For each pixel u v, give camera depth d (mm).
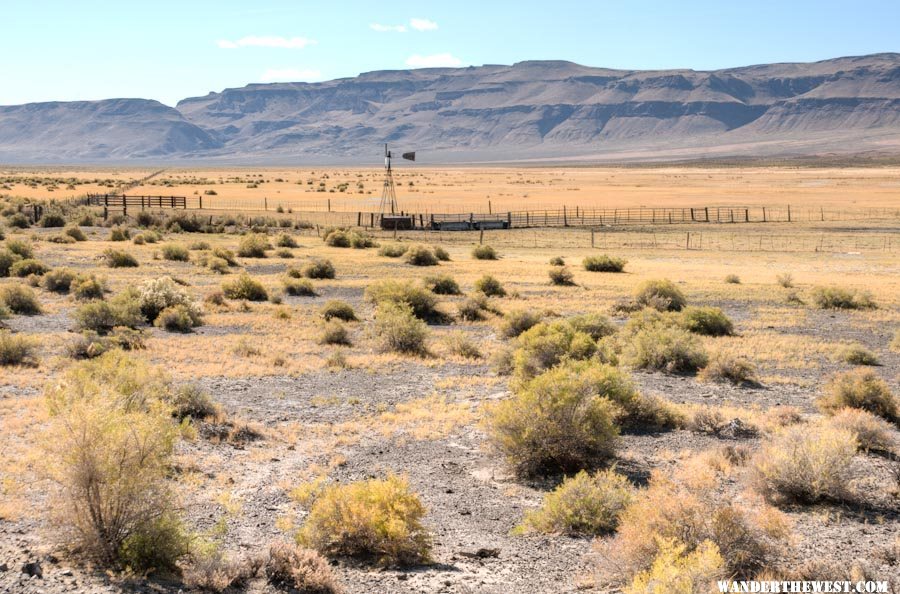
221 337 27203
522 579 9102
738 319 33656
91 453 8477
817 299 37719
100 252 50156
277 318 31484
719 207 107188
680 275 48750
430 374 22984
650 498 10281
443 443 15781
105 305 27281
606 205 114062
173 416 15883
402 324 26359
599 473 12008
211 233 70812
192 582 8109
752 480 12359
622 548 9039
